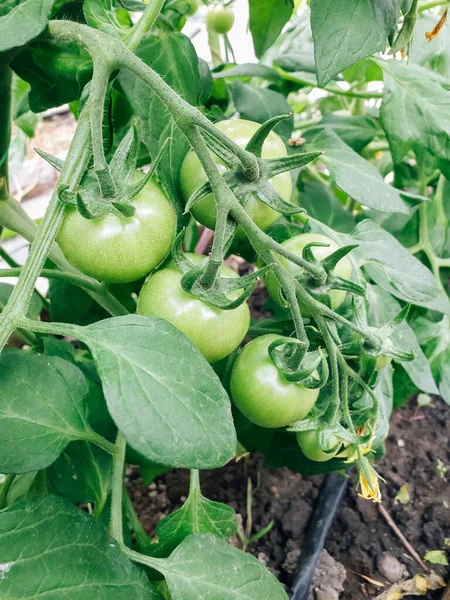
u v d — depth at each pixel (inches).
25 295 7.8
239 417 13.9
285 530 16.3
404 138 13.7
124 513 13.4
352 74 16.8
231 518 11.2
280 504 17.1
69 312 15.5
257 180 8.3
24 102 18.5
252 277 8.4
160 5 9.4
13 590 7.4
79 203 7.5
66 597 7.7
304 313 10.4
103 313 16.2
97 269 8.3
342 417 10.4
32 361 9.1
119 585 8.2
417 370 12.8
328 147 13.2
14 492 13.6
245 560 9.3
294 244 10.3
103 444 9.6
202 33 31.8
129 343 7.5
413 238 17.5
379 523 17.0
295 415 9.8
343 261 10.5
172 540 10.8
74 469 12.5
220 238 7.9
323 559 15.8
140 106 10.0
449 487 17.8
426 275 12.0
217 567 9.0
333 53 8.8
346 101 21.7
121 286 14.8
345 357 10.0
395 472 18.3
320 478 17.8
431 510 17.1
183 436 7.0
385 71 14.1
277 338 9.5
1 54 9.8
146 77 7.7
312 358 9.6
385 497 17.6
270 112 13.0
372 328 10.2
